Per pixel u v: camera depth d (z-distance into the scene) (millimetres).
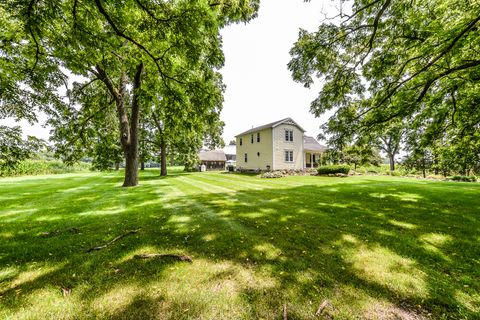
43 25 4277
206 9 4699
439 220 4891
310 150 26672
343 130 8891
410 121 7848
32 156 7141
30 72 6609
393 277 2516
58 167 30031
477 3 4637
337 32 7297
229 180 15984
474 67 5926
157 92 7988
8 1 3768
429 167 22641
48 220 5133
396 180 14922
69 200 7941
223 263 2908
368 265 2814
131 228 4480
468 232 4059
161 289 2316
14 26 4613
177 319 1871
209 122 8508
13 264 2910
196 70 7680
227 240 3762
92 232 4238
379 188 10469
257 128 25703
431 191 9266
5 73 6625
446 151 9602
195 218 5219
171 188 11383
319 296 2174
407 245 3465
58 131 11773
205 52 6309
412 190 9664
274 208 6262
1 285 2408
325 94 9078
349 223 4711
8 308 2029
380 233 4039
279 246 3479
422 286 2328
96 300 2137
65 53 5152
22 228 4520
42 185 13703
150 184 13492
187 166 29125
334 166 19312
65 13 4551
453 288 2297
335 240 3715
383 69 7816
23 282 2471
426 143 7777
